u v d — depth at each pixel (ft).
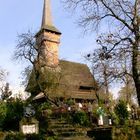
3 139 64.34
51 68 131.54
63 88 143.64
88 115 93.86
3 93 139.95
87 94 160.66
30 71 126.00
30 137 67.82
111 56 57.67
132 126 61.72
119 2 58.95
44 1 209.97
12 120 79.56
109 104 115.03
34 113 85.56
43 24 201.67
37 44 126.82
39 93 134.62
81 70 178.50
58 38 191.93
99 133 57.88
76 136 71.56
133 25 57.41
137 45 56.13
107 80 59.57
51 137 69.82
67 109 99.09
